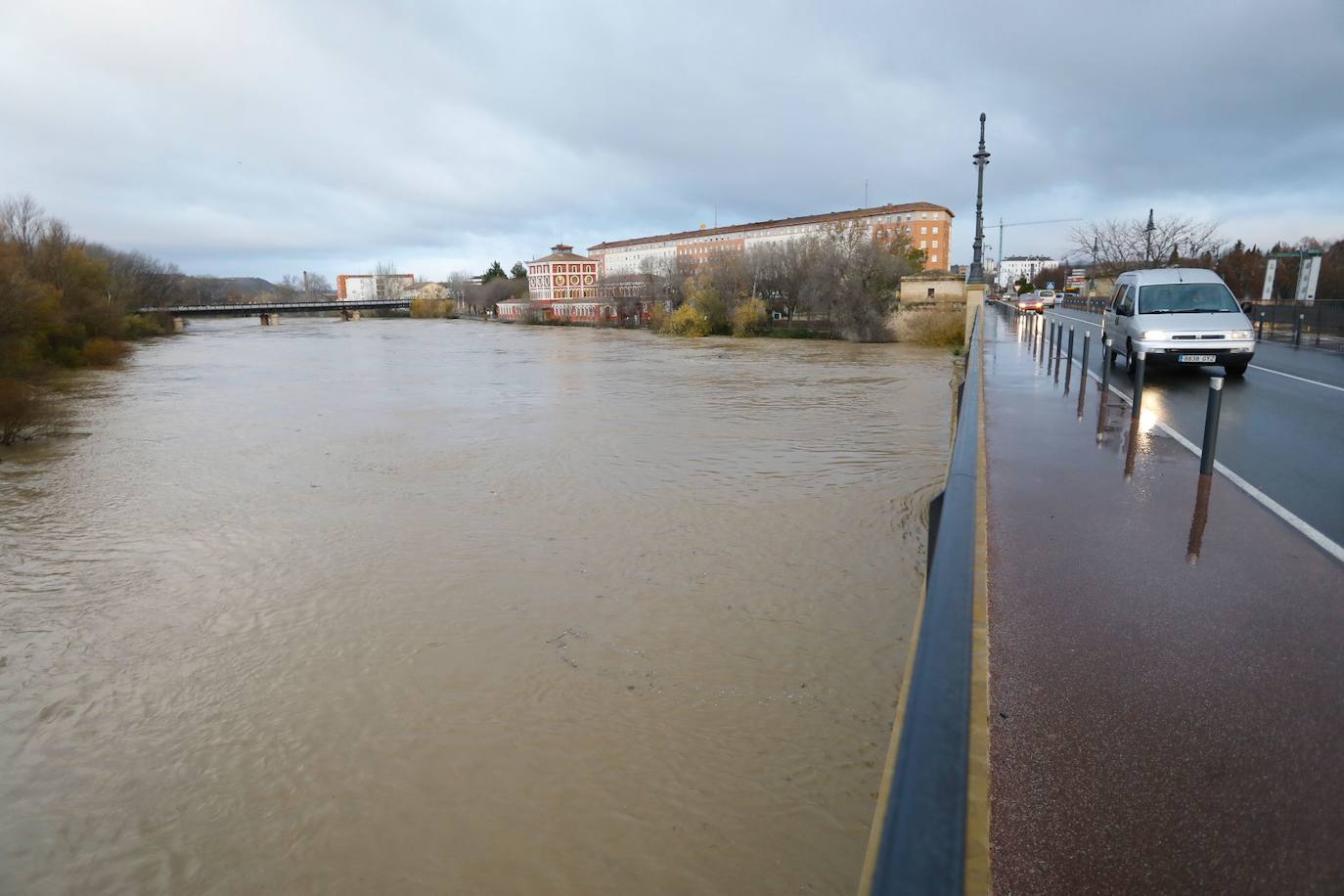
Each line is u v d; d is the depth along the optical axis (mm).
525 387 36062
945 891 1325
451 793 7961
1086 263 65062
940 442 21906
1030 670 3715
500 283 134625
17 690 9914
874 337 55344
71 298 52656
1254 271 42750
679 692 9547
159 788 8172
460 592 12391
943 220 108000
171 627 11492
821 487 17516
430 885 6914
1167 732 3184
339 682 9969
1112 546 5383
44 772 8438
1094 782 2877
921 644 2191
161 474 19953
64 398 34062
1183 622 4180
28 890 6949
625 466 19844
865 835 7277
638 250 145875
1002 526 5844
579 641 10781
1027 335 26906
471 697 9539
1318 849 2510
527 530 15055
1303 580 4730
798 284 64625
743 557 13555
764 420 25844
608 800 7785
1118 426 9719
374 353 59344
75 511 16938
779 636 10820
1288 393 12555
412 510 16484
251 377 42781
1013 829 2641
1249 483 7004
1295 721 3242
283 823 7664
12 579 13227
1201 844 2545
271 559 13945
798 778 8016
